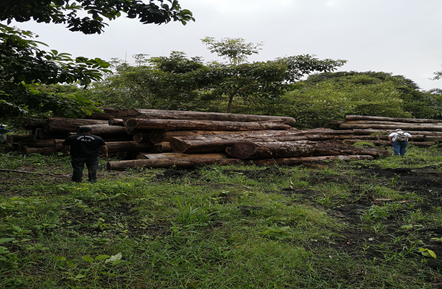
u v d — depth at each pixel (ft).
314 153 32.12
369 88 93.76
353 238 11.75
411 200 16.90
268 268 8.98
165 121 30.04
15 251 9.45
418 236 11.73
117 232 11.59
